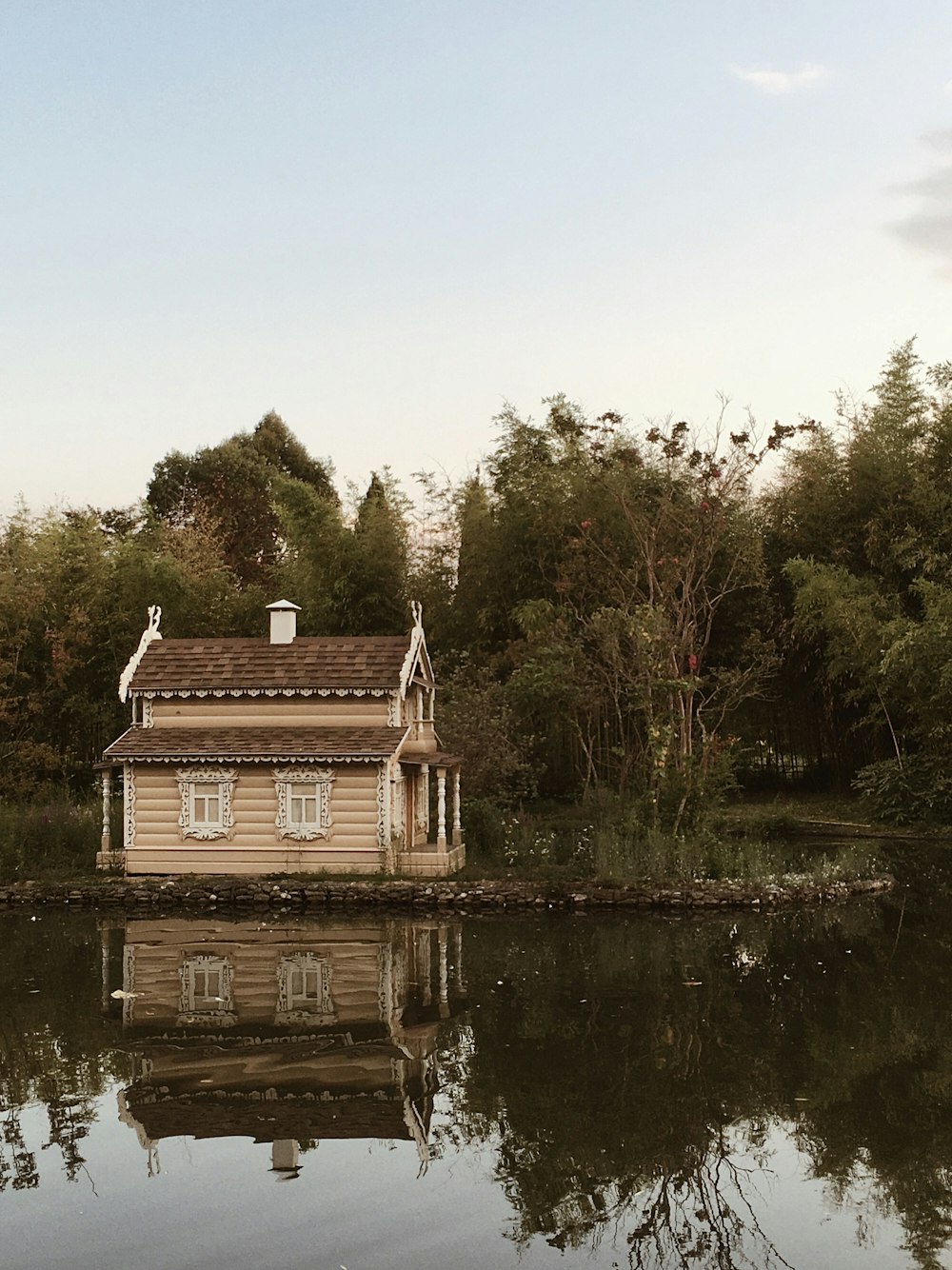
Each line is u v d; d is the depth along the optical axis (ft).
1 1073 38.29
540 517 111.96
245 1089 36.58
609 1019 44.09
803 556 119.24
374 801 75.77
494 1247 26.73
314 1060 39.40
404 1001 47.14
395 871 75.20
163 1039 41.83
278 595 124.26
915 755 107.24
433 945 58.54
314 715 79.25
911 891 73.92
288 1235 27.37
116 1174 30.76
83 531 119.44
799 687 125.18
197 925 64.90
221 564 152.56
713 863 73.51
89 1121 34.22
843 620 106.22
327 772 76.13
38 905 72.02
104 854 78.84
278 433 232.94
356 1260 26.18
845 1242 26.89
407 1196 29.43
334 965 53.93
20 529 113.50
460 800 91.45
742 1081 37.01
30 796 100.73
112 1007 46.42
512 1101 35.45
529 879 72.95
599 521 109.60
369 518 118.93
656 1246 26.76
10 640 106.42
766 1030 42.39
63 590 112.98
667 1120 33.96
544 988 49.01
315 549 117.39
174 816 77.66
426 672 87.15
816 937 59.67
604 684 97.14
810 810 114.73
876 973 51.42
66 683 111.34
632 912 67.56
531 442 117.08
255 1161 31.45
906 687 105.50
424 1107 34.94
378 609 116.16
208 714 80.33
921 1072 37.68
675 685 82.33
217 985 50.03
